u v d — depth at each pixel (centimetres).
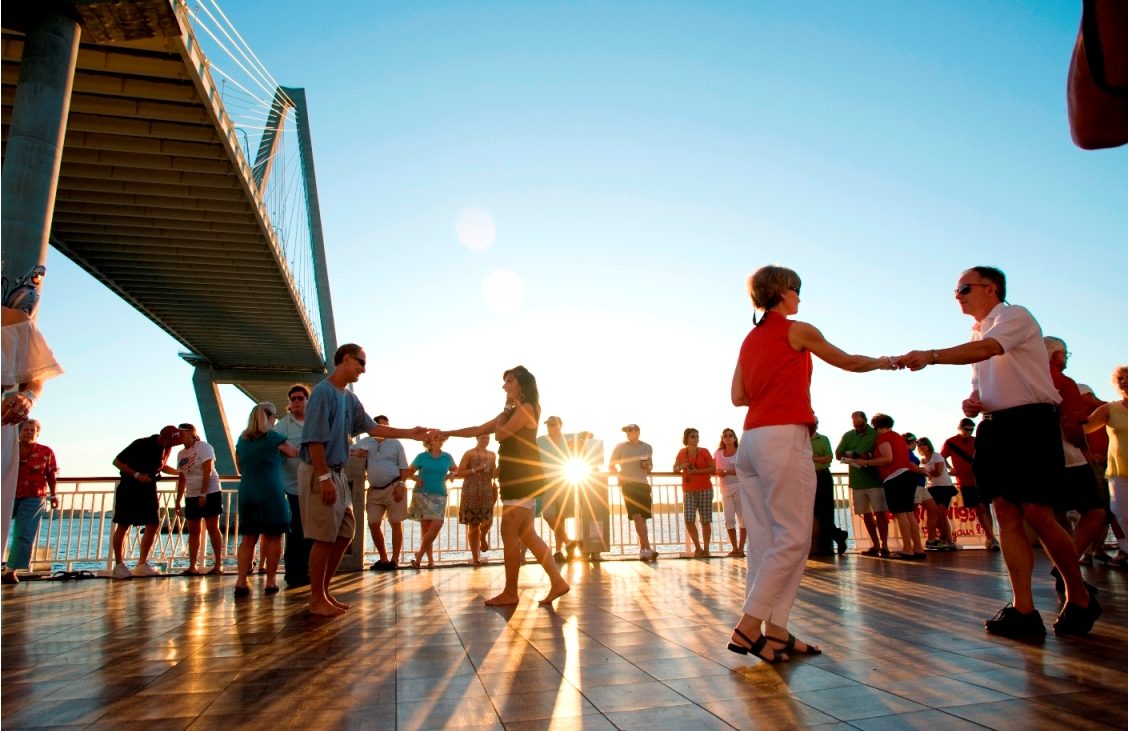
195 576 749
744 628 300
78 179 1661
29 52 977
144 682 280
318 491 456
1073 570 344
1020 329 341
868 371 320
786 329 320
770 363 318
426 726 217
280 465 605
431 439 517
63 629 413
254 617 448
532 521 496
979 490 365
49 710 242
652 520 940
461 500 800
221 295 2608
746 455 321
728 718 219
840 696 240
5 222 902
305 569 647
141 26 1075
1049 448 341
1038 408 344
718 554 927
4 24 984
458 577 678
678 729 209
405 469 786
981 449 359
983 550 909
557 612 444
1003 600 468
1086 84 102
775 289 331
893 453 809
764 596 300
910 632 356
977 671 272
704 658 305
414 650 333
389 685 268
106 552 817
